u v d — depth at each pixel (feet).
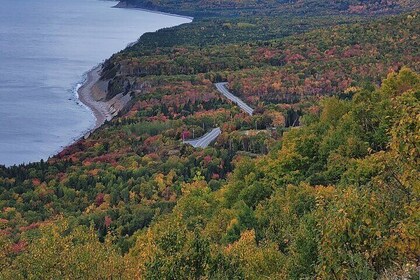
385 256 49.06
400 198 50.65
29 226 223.10
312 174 162.71
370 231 49.57
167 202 252.01
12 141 441.68
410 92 161.38
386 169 53.06
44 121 501.56
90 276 89.25
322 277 51.98
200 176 277.44
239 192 180.34
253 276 82.48
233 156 320.91
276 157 191.52
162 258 68.85
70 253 92.17
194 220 157.38
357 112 172.65
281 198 135.23
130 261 96.78
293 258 75.51
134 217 230.68
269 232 112.57
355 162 147.43
